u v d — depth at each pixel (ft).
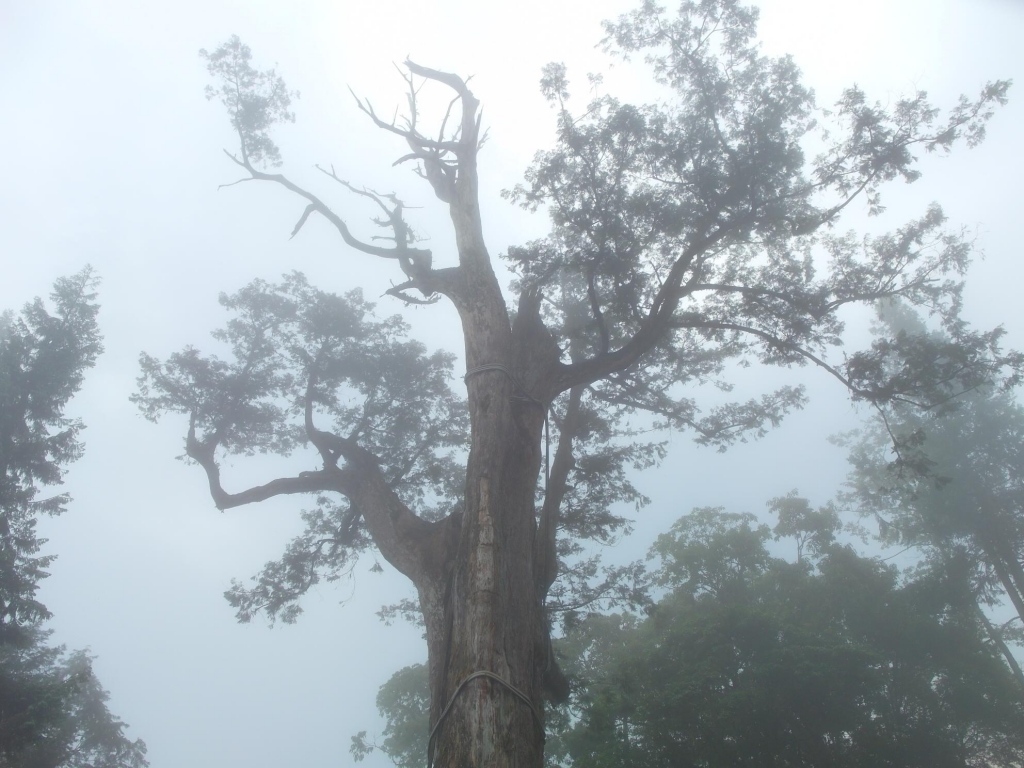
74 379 78.02
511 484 33.47
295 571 57.98
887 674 85.15
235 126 51.42
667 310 43.29
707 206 43.34
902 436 44.32
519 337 40.04
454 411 65.62
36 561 69.51
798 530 108.47
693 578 105.60
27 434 74.28
